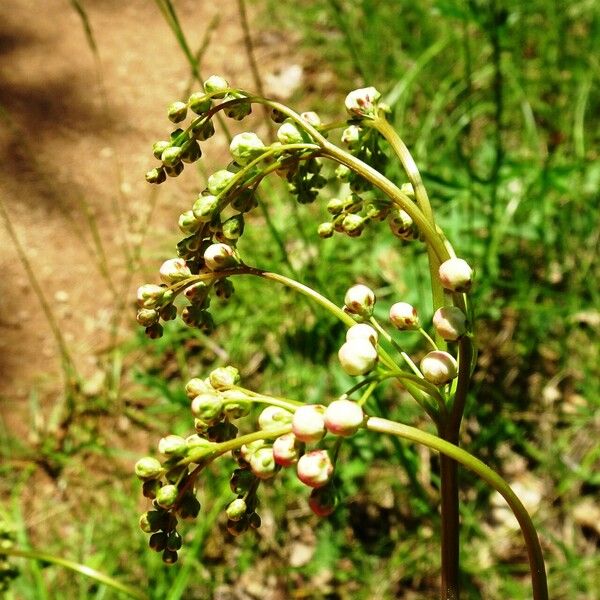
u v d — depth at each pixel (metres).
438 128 0.28
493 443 0.21
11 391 0.25
